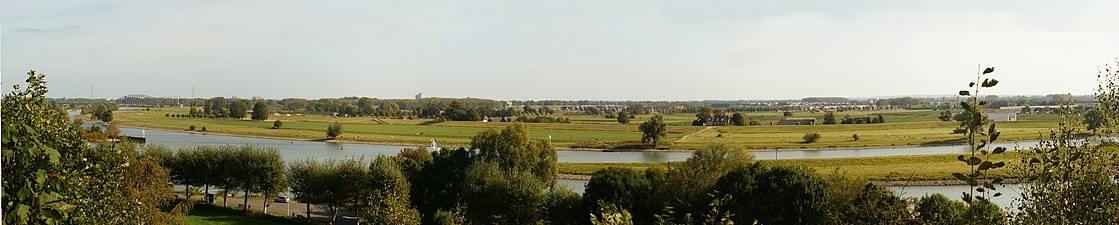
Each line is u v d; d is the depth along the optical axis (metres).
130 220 23.67
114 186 22.77
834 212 41.94
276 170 60.47
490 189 51.72
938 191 73.94
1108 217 11.46
